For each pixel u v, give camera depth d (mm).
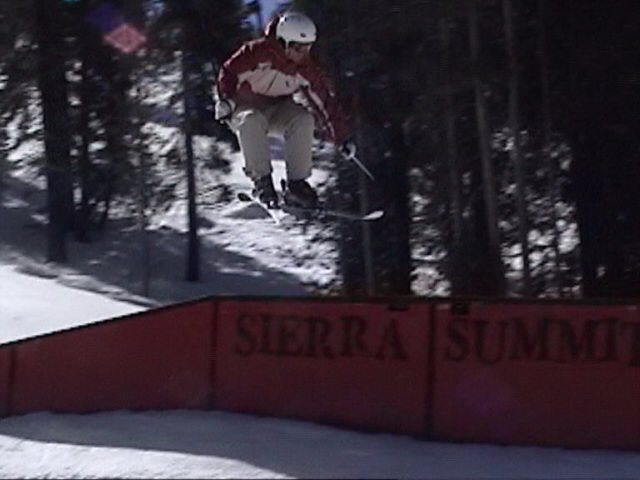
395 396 9008
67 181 29266
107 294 27172
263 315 9336
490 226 21984
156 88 28750
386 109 23359
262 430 8734
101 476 7434
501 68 21391
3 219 33312
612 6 20391
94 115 28141
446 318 9000
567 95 20969
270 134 8555
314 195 8469
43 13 26484
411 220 25406
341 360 9141
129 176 28156
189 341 9484
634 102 20547
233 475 7297
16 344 9938
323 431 8828
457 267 22578
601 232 21484
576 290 22953
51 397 9773
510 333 8922
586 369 8820
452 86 21453
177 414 9297
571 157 22062
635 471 8016
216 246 35281
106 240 32500
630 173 21281
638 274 21359
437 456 8258
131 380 9578
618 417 8750
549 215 23297
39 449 8281
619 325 8805
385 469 7535
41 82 27266
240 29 26719
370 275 24547
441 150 23188
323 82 8250
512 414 8844
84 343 9742
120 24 26562
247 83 8156
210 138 29938
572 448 8750
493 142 23625
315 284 27812
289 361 9234
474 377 8922
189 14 26438
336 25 23047
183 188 31328
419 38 22328
